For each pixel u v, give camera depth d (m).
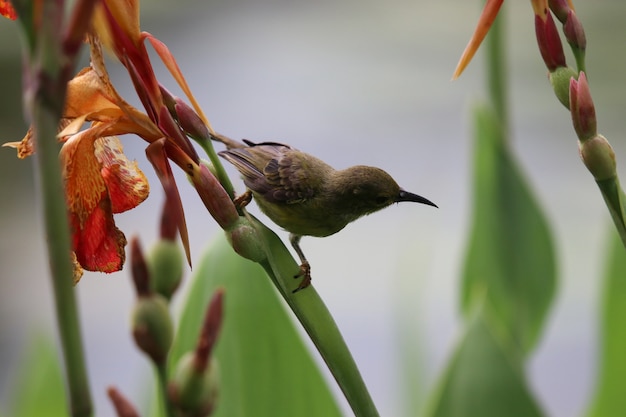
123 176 3.78
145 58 3.77
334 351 3.78
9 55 6.26
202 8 7.95
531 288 4.01
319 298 3.78
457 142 5.57
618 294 3.96
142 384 3.93
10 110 5.96
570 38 3.77
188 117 3.77
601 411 3.97
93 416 2.95
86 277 4.89
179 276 3.62
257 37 7.22
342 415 3.86
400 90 6.03
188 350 3.84
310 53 6.75
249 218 3.79
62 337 2.89
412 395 4.04
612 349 3.96
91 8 2.86
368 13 7.50
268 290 3.86
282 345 3.86
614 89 5.66
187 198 5.21
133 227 4.91
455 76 3.79
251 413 3.85
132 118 3.76
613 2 6.71
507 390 3.88
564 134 5.54
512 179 4.00
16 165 5.70
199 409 3.26
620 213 3.77
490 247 4.01
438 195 5.25
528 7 6.87
